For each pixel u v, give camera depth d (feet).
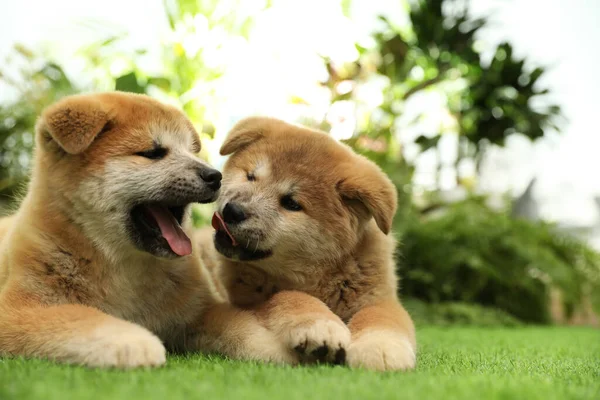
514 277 6.63
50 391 3.00
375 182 3.82
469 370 3.46
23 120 5.49
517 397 3.05
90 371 3.22
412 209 6.62
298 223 3.80
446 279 6.43
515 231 7.00
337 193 3.83
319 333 3.49
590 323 7.43
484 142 10.97
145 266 3.74
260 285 3.88
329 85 6.00
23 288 3.54
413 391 3.07
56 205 3.63
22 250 3.58
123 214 3.69
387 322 3.62
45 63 5.65
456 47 10.18
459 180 10.26
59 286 3.60
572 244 7.46
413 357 3.49
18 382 3.09
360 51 6.70
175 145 3.80
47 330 3.39
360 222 3.85
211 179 3.77
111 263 3.68
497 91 10.67
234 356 3.59
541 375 3.39
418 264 6.40
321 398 3.00
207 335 3.70
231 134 4.03
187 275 3.79
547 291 6.92
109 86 5.81
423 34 10.06
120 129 3.72
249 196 3.83
